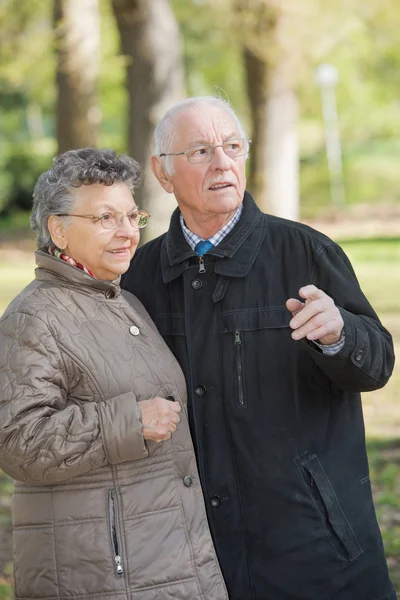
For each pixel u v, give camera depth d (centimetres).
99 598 468
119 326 502
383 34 4944
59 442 452
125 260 506
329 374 506
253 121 2995
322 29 2578
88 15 2538
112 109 5797
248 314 538
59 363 475
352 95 6247
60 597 472
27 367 466
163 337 561
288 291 540
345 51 5356
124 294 561
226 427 536
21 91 5978
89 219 495
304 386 531
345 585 517
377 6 2722
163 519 481
